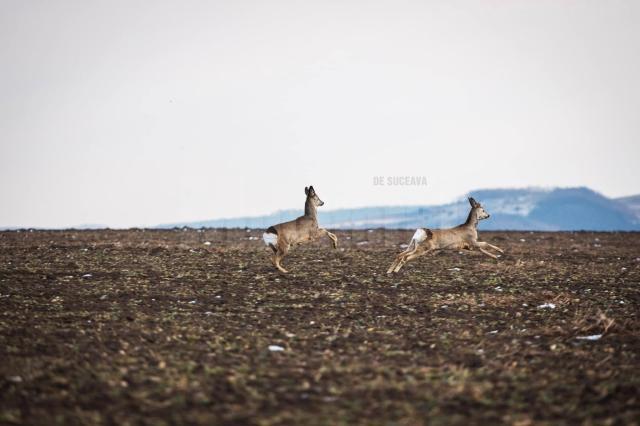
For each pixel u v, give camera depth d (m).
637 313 48.56
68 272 61.78
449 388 31.27
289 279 60.75
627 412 28.52
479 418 27.75
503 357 36.91
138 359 35.00
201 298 52.06
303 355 36.50
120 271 62.91
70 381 31.45
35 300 49.44
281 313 47.50
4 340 38.19
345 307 49.84
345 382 31.89
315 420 27.09
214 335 40.50
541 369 34.72
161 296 52.28
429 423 27.06
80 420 26.83
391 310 49.22
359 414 27.86
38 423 26.52
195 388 30.66
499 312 48.88
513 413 28.38
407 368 34.25
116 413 27.72
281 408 28.41
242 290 55.50
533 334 42.44
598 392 31.22
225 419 27.12
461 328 44.03
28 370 32.75
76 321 43.38
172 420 27.02
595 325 43.97
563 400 30.11
